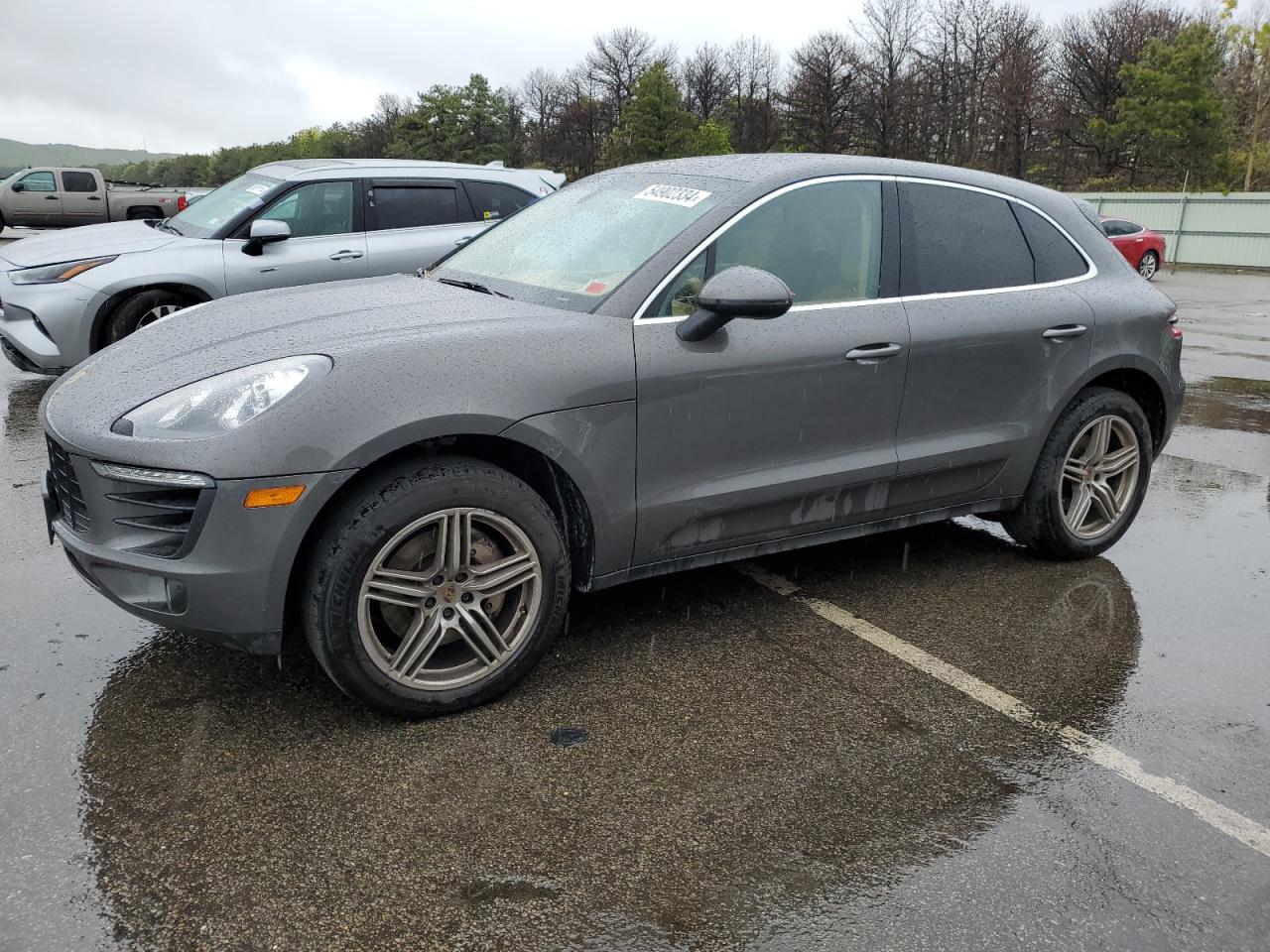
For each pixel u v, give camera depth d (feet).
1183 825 8.09
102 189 72.64
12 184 70.03
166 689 9.82
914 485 12.16
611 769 8.67
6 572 12.65
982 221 12.76
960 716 9.73
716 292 9.41
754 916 6.93
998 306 12.37
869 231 11.73
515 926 6.78
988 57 184.14
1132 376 13.97
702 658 10.80
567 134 264.52
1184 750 9.23
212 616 8.52
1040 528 13.50
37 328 21.81
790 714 9.68
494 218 25.80
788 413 10.86
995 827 8.00
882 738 9.29
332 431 8.41
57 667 10.19
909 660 10.88
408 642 9.05
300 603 8.91
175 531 8.53
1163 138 129.18
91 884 7.07
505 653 9.57
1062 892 7.26
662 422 10.05
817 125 190.08
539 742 9.07
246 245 22.68
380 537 8.65
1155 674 10.69
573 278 10.85
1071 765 8.93
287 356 8.95
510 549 9.50
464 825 7.84
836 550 14.39
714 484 10.59
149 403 8.84
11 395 23.52
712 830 7.86
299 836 7.64
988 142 177.58
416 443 9.12
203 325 10.51
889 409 11.62
